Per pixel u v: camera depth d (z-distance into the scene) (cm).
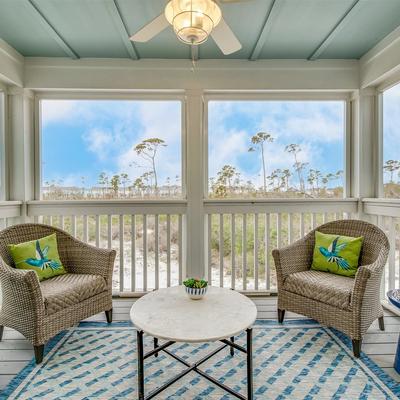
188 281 196
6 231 240
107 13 229
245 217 315
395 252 283
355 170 322
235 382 175
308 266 265
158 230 317
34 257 233
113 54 296
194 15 154
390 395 165
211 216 319
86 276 245
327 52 297
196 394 166
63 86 303
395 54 259
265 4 218
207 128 322
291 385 173
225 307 180
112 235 342
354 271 238
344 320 207
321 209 316
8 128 299
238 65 307
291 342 219
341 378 179
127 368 190
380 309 227
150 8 221
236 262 343
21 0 212
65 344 218
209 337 145
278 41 273
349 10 227
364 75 303
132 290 314
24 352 209
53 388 171
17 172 301
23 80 300
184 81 307
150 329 152
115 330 240
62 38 265
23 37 264
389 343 218
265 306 288
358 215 316
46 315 199
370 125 313
